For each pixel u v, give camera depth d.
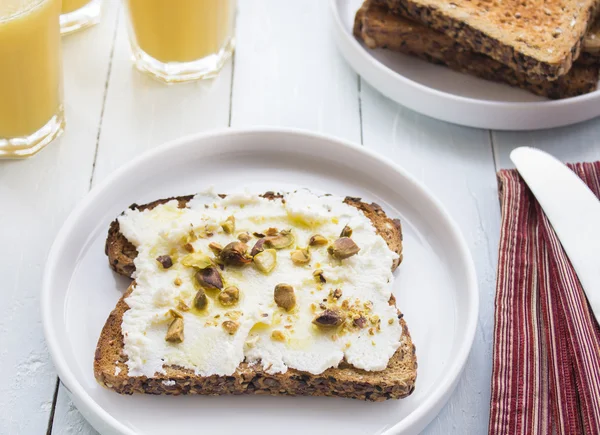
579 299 0.44
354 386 0.41
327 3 0.60
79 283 0.44
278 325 0.42
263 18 0.60
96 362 0.41
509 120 0.53
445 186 0.51
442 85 0.55
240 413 0.41
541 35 0.53
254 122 0.54
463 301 0.44
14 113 0.49
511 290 0.46
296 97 0.55
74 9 0.56
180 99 0.55
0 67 0.47
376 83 0.54
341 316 0.41
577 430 0.41
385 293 0.43
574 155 0.53
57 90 0.51
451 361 0.43
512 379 0.42
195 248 0.44
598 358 0.42
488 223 0.50
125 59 0.57
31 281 0.46
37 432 0.41
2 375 0.43
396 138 0.54
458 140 0.54
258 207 0.46
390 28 0.55
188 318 0.42
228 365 0.40
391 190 0.49
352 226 0.45
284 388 0.41
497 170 0.52
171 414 0.41
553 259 0.46
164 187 0.49
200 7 0.52
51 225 0.48
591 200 0.48
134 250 0.45
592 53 0.54
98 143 0.52
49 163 0.51
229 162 0.50
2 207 0.49
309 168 0.50
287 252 0.44
